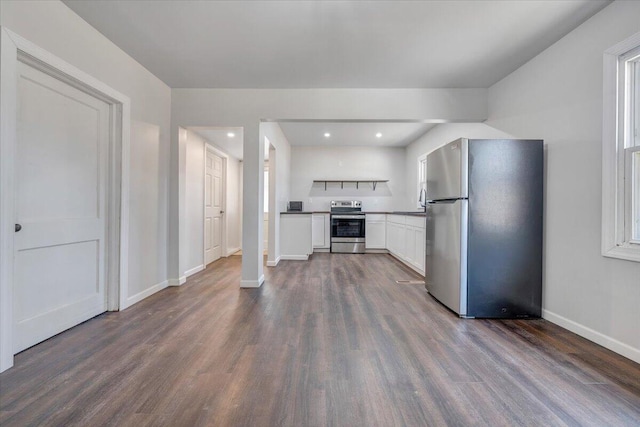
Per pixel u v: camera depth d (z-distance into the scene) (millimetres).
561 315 2506
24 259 1975
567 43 2434
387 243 6395
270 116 3615
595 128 2195
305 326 2453
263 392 1565
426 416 1396
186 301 3094
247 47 2684
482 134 3752
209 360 1888
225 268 4840
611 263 2082
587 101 2256
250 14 2221
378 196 7098
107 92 2562
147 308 2867
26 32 1856
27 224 1982
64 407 1424
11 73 1761
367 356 1966
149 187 3258
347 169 7078
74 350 2000
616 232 2062
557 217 2549
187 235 4250
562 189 2492
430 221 3391
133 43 2637
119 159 2760
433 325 2518
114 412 1396
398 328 2441
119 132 2760
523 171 2701
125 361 1863
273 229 5074
